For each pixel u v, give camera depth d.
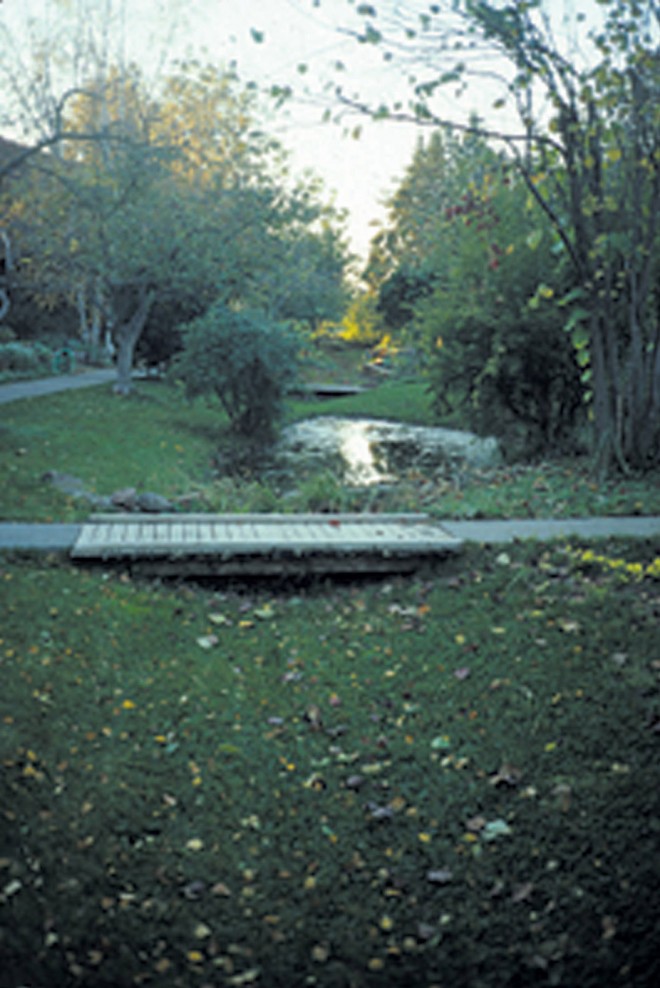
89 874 3.69
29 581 6.53
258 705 5.30
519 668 5.45
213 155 24.34
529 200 9.83
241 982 3.19
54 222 19.16
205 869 3.83
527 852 3.87
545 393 13.64
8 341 31.92
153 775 4.48
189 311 28.33
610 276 10.15
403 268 41.72
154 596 6.71
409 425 22.27
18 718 4.75
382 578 7.42
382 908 3.63
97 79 21.89
